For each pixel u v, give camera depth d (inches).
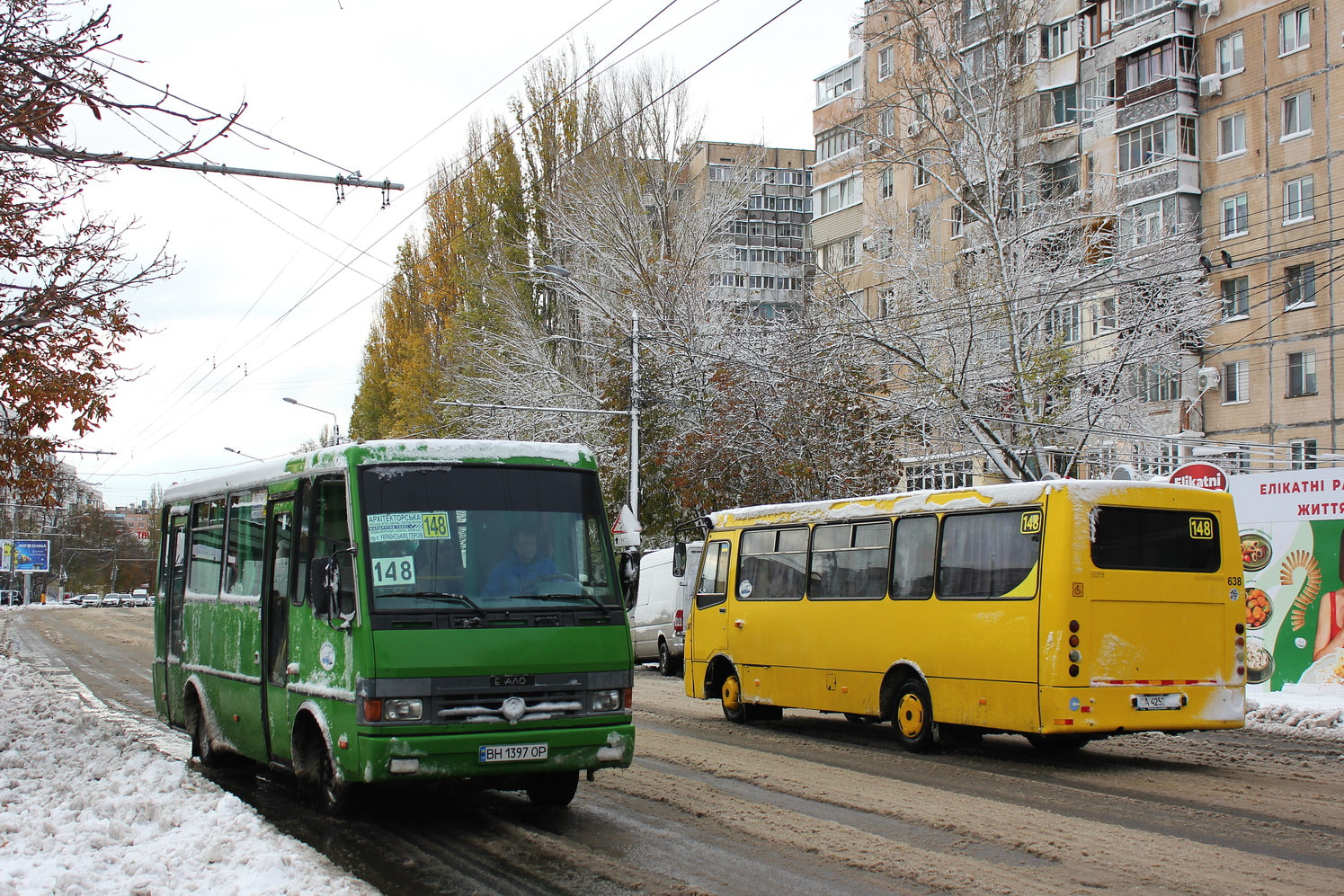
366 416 2229.3
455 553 355.3
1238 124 1544.0
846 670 591.2
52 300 496.1
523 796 414.0
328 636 357.4
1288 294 1485.0
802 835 346.9
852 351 1186.0
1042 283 1113.4
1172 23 1582.2
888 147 1269.7
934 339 1122.0
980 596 514.3
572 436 1459.2
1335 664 722.8
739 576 690.2
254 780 463.8
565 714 350.3
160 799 369.1
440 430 1665.8
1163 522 498.9
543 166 1681.8
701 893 282.8
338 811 358.9
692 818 374.3
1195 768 488.1
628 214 1496.1
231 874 274.4
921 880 293.3
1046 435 1106.7
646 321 1390.3
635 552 380.8
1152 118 1596.9
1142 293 1108.5
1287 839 339.3
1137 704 481.4
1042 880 292.4
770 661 650.8
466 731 336.5
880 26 1706.4
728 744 567.2
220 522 478.3
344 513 358.0
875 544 584.1
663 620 1099.3
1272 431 1487.5
